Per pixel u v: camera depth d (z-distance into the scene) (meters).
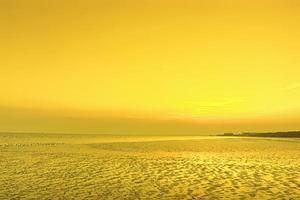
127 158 33.38
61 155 36.00
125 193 15.98
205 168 25.30
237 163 28.75
